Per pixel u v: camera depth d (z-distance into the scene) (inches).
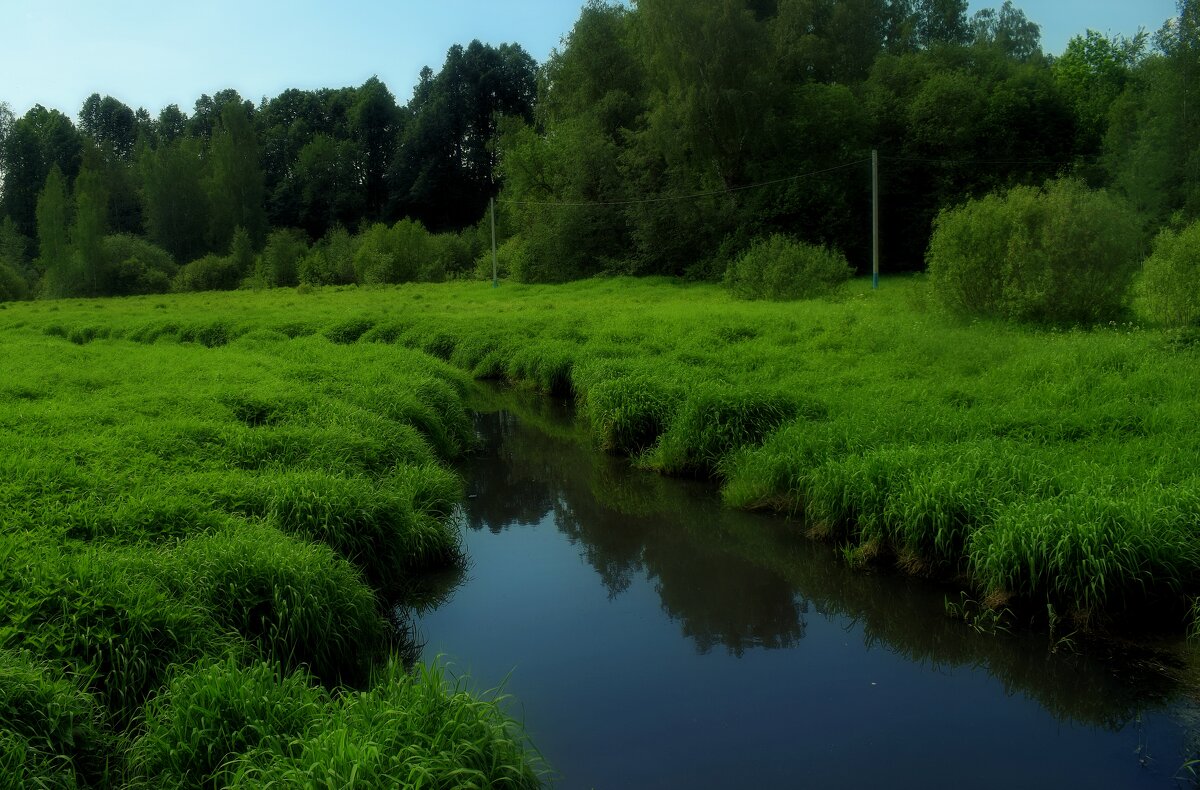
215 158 2878.9
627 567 352.5
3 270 2186.3
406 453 415.5
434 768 165.2
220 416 418.9
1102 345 489.1
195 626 213.6
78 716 180.2
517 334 870.4
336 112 3548.2
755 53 1520.7
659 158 1695.4
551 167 1947.6
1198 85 1268.5
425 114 3006.9
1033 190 644.1
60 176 2805.1
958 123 1583.4
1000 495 300.4
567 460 523.8
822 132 1572.3
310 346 777.6
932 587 301.6
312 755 164.4
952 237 653.3
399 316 1036.5
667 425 494.0
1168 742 210.5
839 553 339.6
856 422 400.8
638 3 1557.6
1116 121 1453.0
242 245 2501.2
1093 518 268.4
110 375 553.3
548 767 207.0
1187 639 250.8
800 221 1535.4
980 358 508.7
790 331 685.9
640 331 765.9
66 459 319.0
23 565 216.2
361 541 305.6
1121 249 598.2
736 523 382.6
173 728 179.8
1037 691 243.9
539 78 2058.3
